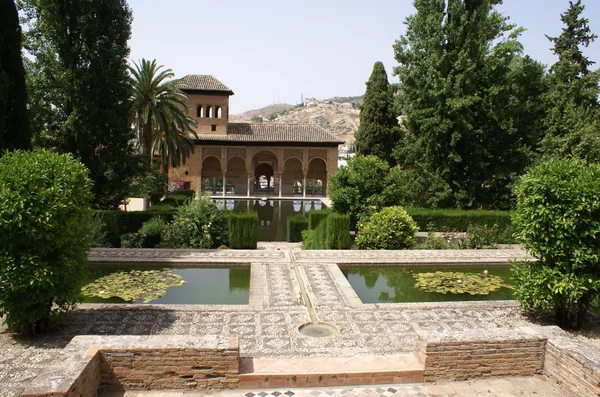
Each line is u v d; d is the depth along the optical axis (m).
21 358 5.63
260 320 7.25
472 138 19.22
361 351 6.15
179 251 12.07
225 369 4.77
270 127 39.31
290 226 17.30
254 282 9.38
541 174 7.26
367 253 12.50
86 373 4.26
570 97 20.62
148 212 15.88
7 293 5.93
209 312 7.56
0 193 5.83
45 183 6.18
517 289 7.64
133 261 11.02
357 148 28.45
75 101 15.73
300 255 12.02
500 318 7.68
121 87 16.52
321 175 41.25
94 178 16.12
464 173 20.48
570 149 18.25
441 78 18.31
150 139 22.69
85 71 15.75
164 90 22.95
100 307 7.62
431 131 18.98
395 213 13.86
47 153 6.61
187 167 36.94
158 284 9.58
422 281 10.31
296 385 4.88
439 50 18.81
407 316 7.63
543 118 20.88
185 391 4.73
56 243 6.26
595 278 6.97
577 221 6.84
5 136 10.96
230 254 11.89
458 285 9.98
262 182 53.41
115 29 16.45
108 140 16.42
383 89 27.62
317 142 37.22
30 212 5.95
